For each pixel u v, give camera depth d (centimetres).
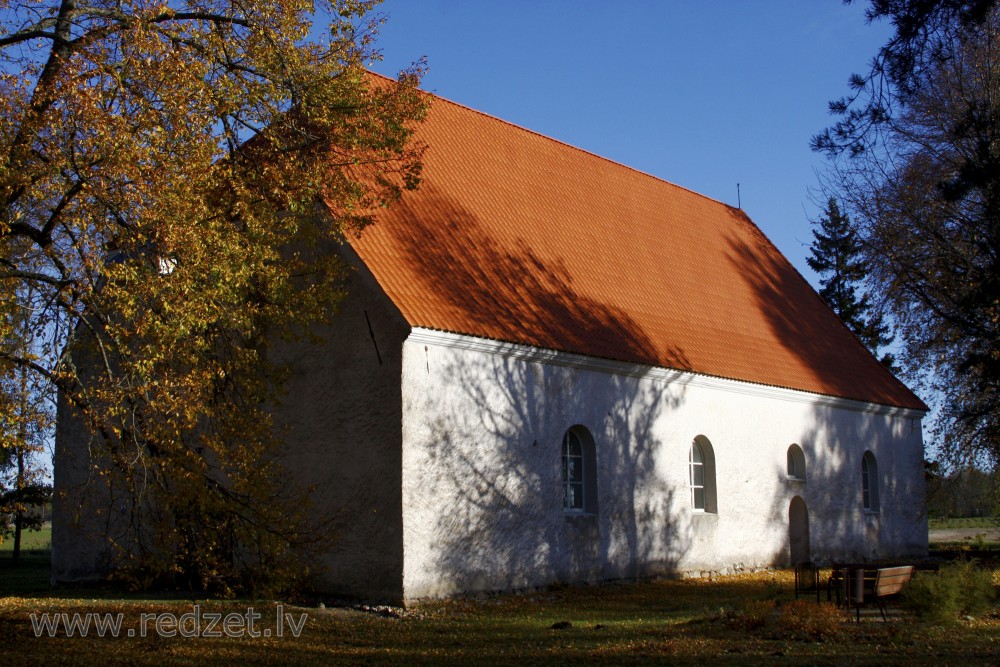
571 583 1867
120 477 1370
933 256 2734
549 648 1212
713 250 2870
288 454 1752
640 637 1300
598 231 2428
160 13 1341
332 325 1725
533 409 1839
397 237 1816
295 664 1105
